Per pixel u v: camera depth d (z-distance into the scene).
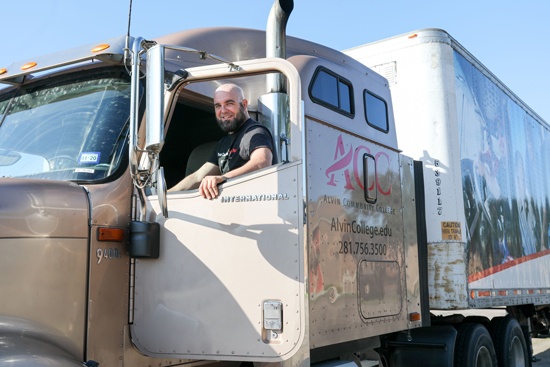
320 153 3.48
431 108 5.48
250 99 3.53
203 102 3.33
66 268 2.51
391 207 4.31
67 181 2.69
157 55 2.44
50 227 2.49
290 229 2.63
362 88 4.25
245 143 3.01
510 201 6.71
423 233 4.80
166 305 2.75
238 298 2.67
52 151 2.95
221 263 2.71
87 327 2.54
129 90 2.98
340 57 4.37
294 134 2.69
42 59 3.18
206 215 2.77
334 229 3.49
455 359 5.09
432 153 5.41
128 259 2.77
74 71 3.21
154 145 2.38
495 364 5.63
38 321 2.41
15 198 2.47
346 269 3.57
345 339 3.46
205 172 3.19
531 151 7.83
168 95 2.96
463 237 5.30
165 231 2.80
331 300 3.36
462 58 5.94
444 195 5.30
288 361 2.66
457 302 5.14
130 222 2.75
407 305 4.34
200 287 2.72
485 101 6.38
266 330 2.62
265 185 2.71
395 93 5.72
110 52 2.91
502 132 6.79
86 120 2.98
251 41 3.93
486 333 5.55
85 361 2.51
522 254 6.87
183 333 2.71
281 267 2.62
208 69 2.86
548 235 8.07
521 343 6.31
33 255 2.44
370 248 3.91
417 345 4.76
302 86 3.52
